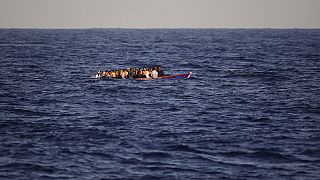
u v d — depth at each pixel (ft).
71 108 378.94
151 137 293.02
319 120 344.28
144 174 235.61
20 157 255.50
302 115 359.87
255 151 269.23
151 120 337.93
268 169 243.60
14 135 294.87
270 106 392.88
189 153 264.93
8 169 239.50
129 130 308.60
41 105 391.04
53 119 339.36
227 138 293.43
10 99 415.64
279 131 311.68
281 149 273.13
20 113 359.66
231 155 263.08
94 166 244.42
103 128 312.91
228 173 238.07
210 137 295.28
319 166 248.32
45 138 288.92
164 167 244.42
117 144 278.46
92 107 383.45
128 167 244.01
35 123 326.03
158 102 404.57
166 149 270.46
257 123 333.83
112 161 251.39
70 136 293.43
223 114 361.71
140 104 395.55
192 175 235.20
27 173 235.20
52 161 250.57
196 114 360.48
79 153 262.47
